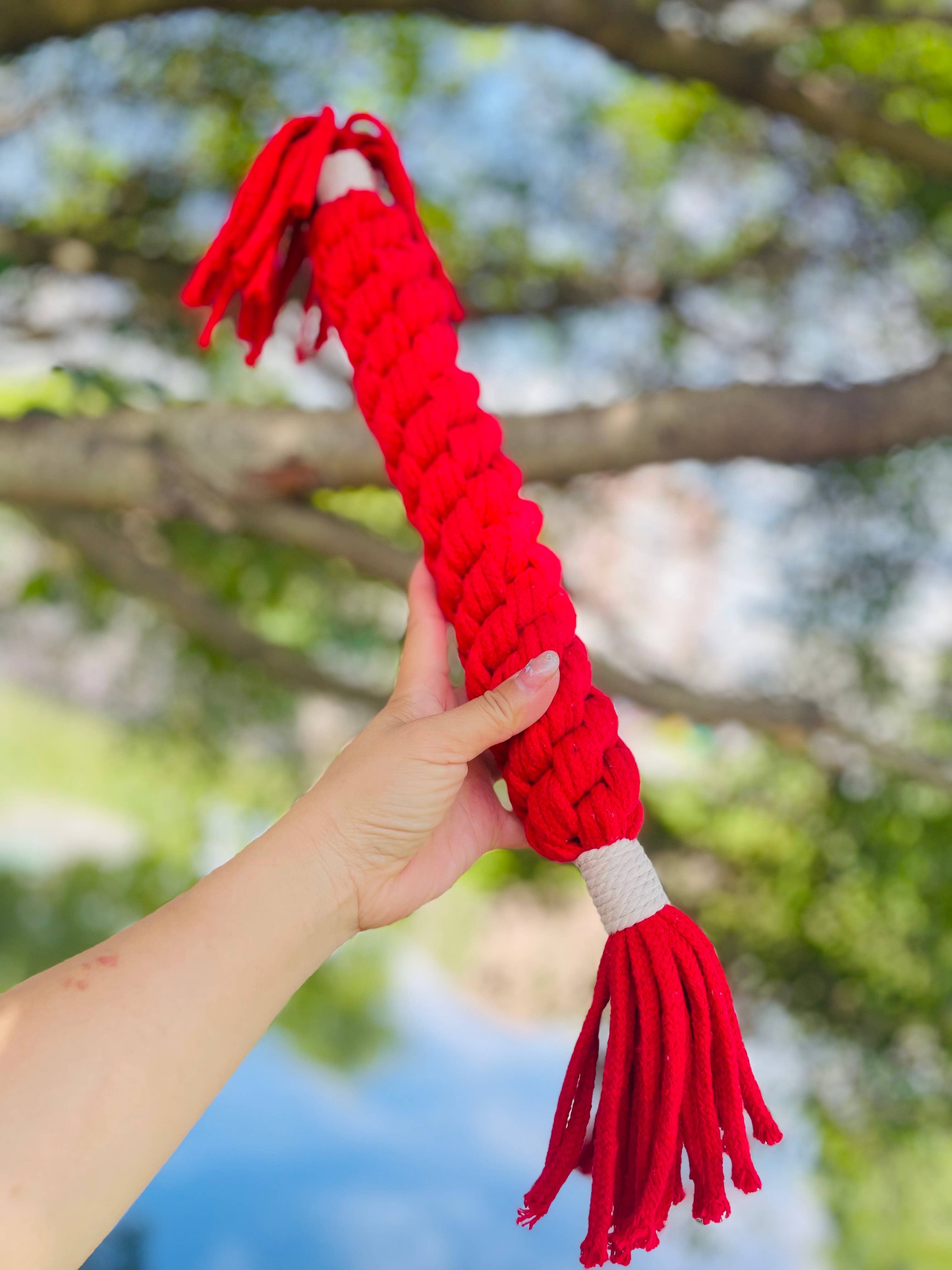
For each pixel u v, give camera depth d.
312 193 0.82
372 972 7.36
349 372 2.74
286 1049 6.64
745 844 3.75
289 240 0.96
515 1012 6.75
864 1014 3.57
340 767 0.74
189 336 2.98
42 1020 0.58
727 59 2.60
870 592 3.22
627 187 3.32
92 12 2.38
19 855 7.27
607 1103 0.65
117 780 7.91
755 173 3.27
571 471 2.07
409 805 0.71
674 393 2.02
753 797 3.70
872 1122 3.59
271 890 0.67
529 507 0.79
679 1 2.65
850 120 2.64
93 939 6.25
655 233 3.32
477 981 6.97
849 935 3.61
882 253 3.16
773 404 1.97
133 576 2.89
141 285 2.90
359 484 2.14
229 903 0.66
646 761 3.80
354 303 0.83
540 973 4.66
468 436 0.79
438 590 0.79
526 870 4.02
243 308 0.89
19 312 2.83
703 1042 0.66
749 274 3.26
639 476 3.28
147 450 2.08
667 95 3.24
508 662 0.73
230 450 2.10
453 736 0.71
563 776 0.71
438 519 0.78
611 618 3.13
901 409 1.93
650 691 2.75
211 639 3.05
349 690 3.18
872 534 3.16
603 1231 0.61
